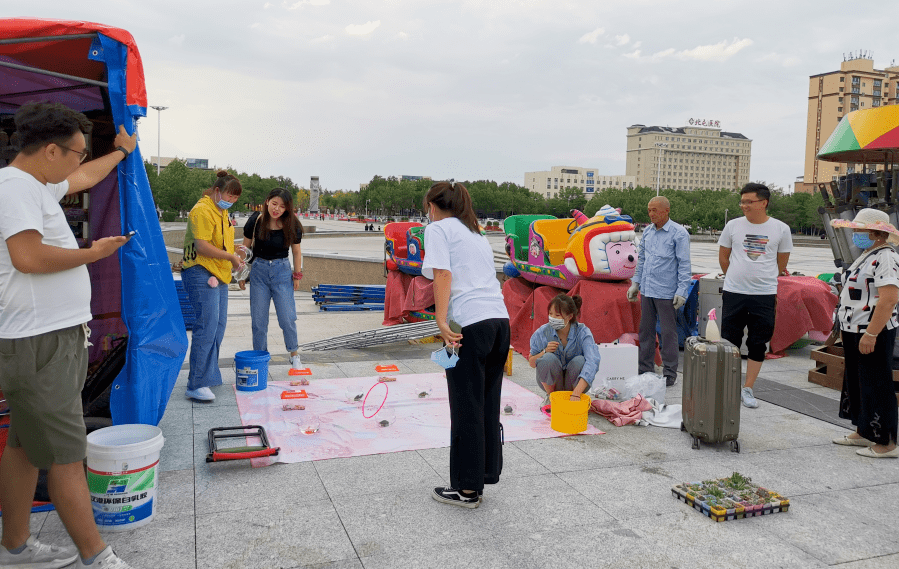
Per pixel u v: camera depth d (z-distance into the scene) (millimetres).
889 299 3955
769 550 2936
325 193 195750
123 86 3607
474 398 3213
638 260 6324
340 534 3002
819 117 147125
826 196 7141
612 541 2990
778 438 4598
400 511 3266
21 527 2633
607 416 4980
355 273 15273
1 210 2324
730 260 5555
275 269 6020
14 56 3916
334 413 4938
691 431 4340
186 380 5855
